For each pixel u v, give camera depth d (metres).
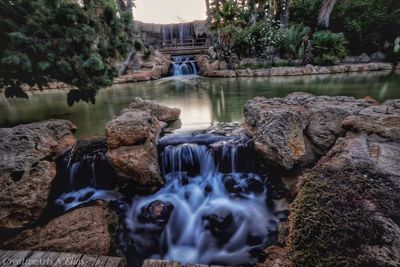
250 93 7.49
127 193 3.20
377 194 1.64
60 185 3.17
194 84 10.73
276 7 15.09
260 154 3.19
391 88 6.44
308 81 9.09
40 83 3.59
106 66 4.15
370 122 2.48
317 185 1.84
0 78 3.18
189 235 2.71
